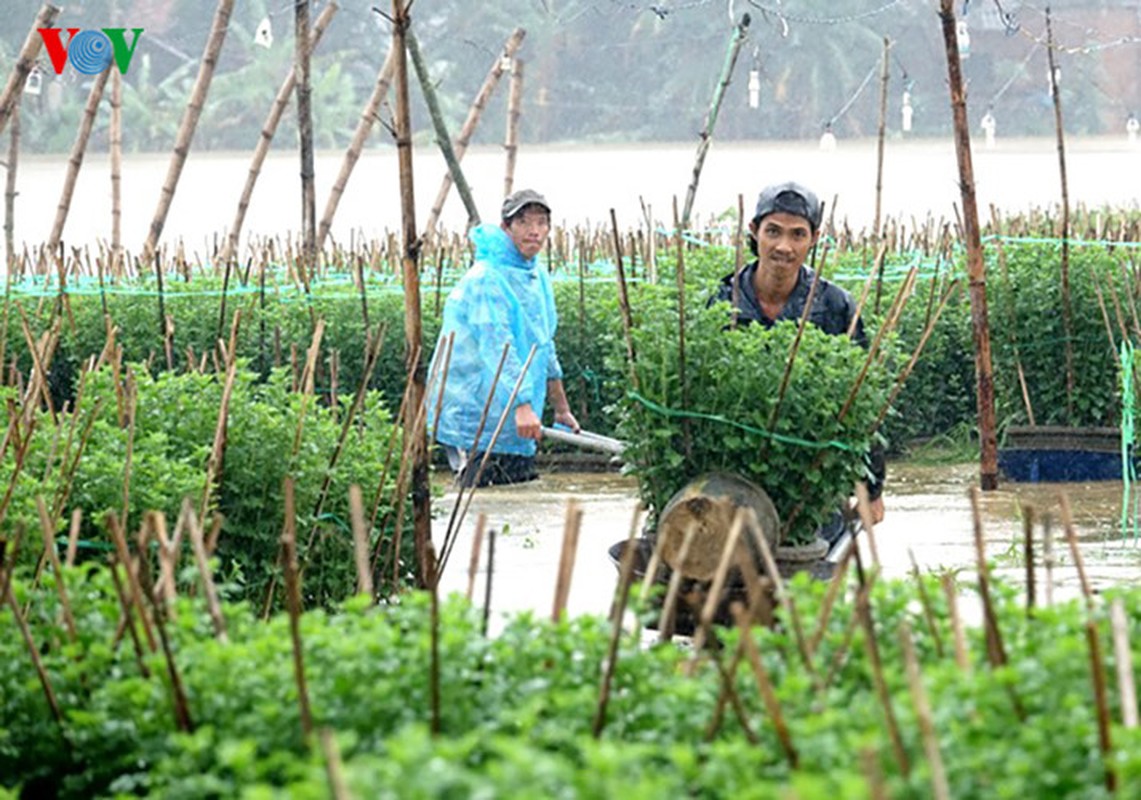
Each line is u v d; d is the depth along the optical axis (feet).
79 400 27.86
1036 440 48.78
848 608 18.38
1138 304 49.19
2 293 55.62
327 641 16.98
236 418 27.99
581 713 16.40
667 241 55.11
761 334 28.35
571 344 54.03
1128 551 37.78
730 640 17.67
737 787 14.23
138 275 58.65
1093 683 15.14
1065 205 49.62
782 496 28.53
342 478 28.50
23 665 18.51
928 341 54.65
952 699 15.12
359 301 53.47
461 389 45.70
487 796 12.87
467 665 16.70
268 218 131.44
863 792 12.72
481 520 18.74
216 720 16.48
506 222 44.86
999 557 36.99
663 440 28.25
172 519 25.59
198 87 67.00
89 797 17.51
